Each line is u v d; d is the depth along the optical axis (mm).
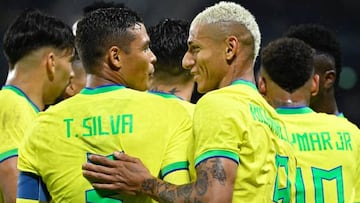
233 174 10250
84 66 10992
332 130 12695
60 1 36188
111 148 10484
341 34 40156
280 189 11328
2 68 33125
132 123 10578
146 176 10359
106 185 10406
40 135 10711
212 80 11227
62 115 10711
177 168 10570
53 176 10633
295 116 12695
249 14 11273
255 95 11062
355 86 38906
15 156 12156
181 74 12742
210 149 10273
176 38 12695
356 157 12914
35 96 12906
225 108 10484
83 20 11000
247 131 10453
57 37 12953
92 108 10664
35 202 10781
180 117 10797
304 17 39656
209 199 10062
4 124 12398
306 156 12422
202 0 37625
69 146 10578
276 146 11164
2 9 36781
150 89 12758
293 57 12672
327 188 12398
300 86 12758
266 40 39031
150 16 37438
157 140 10586
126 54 10844
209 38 11133
